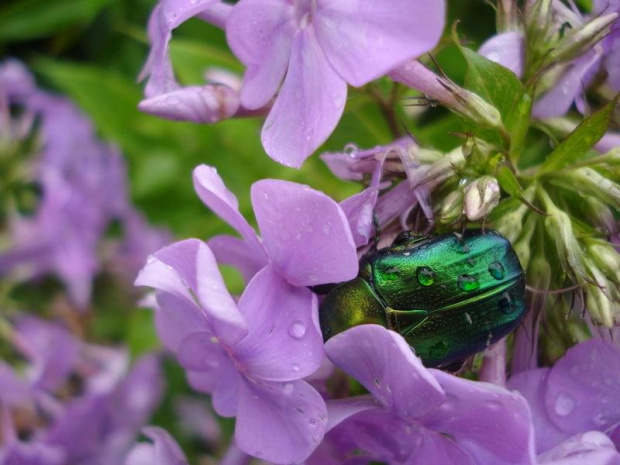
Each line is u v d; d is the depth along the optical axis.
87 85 0.19
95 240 0.20
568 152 0.12
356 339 0.10
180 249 0.10
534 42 0.12
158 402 0.19
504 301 0.10
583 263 0.11
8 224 0.20
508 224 0.12
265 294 0.11
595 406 0.11
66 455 0.18
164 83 0.12
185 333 0.12
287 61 0.11
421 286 0.10
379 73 0.10
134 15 0.21
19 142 0.20
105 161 0.21
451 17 0.18
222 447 0.19
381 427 0.11
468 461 0.10
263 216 0.11
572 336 0.12
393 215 0.11
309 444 0.10
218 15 0.12
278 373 0.10
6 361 0.19
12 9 0.21
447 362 0.11
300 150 0.11
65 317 0.20
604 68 0.12
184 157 0.19
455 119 0.14
